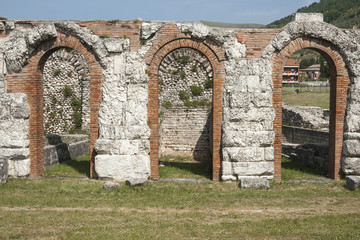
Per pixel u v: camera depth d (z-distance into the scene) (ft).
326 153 54.08
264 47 45.91
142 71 46.01
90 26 46.32
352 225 29.68
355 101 45.96
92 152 47.11
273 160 45.98
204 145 78.13
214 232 28.17
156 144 46.85
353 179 41.86
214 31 45.52
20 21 46.80
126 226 29.50
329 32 45.44
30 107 47.55
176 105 85.46
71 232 27.84
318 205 36.17
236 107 45.55
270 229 28.73
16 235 27.12
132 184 42.52
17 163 47.19
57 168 54.03
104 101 46.32
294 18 47.55
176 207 35.32
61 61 89.15
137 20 46.14
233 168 45.60
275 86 46.09
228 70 45.78
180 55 89.92
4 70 47.09
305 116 81.51
